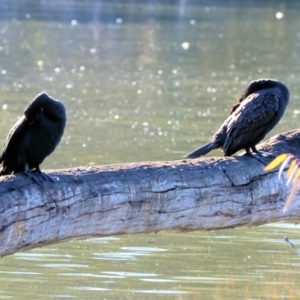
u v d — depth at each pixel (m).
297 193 10.95
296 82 33.44
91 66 36.50
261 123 11.58
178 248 13.95
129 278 12.52
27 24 53.16
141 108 27.00
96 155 20.17
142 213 10.04
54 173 9.62
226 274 12.84
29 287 12.02
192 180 10.36
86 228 9.70
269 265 13.20
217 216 10.62
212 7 71.38
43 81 31.81
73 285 12.14
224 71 36.22
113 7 68.31
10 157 10.12
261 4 74.81
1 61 36.84
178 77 34.16
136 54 41.19
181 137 22.80
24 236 9.20
